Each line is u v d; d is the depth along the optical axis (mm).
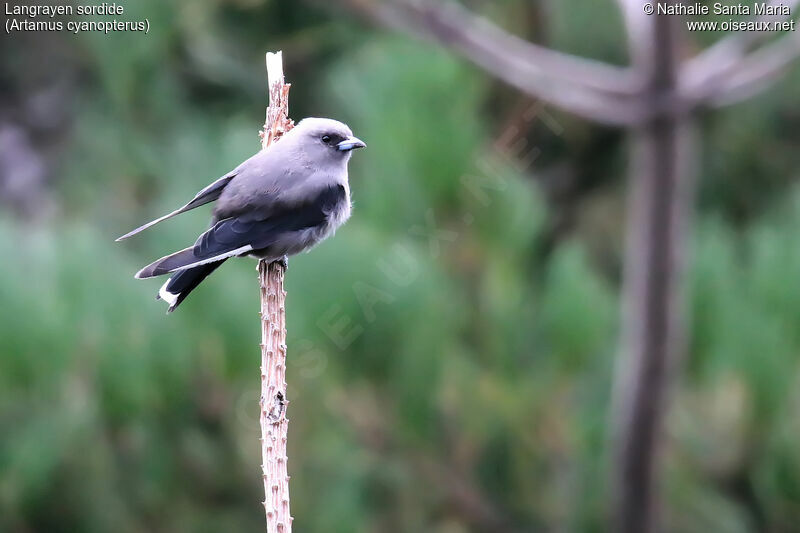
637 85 12031
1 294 9547
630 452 11750
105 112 14406
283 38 14680
